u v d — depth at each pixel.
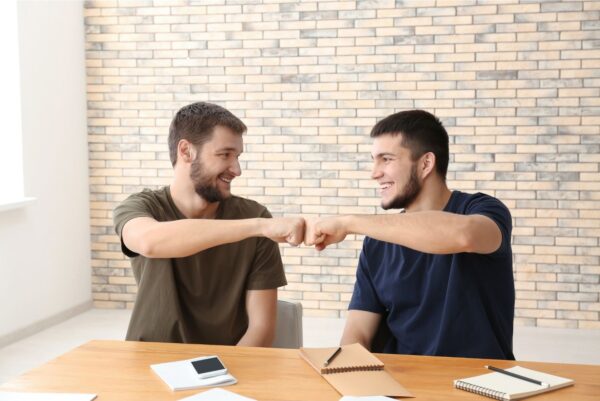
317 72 5.51
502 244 2.09
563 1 5.14
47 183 5.30
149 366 1.83
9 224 4.82
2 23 4.91
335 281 5.59
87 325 5.37
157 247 2.04
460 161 5.38
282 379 1.72
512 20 5.22
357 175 5.52
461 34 5.30
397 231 1.95
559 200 5.26
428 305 2.17
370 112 5.47
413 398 1.59
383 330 2.33
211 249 2.28
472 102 5.32
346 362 1.80
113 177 5.85
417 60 5.38
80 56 5.75
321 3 5.47
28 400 1.58
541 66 5.21
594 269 5.23
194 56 5.67
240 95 5.63
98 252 5.92
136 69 5.75
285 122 5.59
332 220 2.01
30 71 5.08
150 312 2.23
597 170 5.19
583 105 5.18
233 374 1.76
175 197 2.34
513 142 5.29
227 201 2.43
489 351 2.11
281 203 5.63
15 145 4.97
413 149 2.19
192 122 2.25
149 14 5.70
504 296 2.17
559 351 4.70
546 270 5.31
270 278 2.34
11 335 4.84
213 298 2.30
